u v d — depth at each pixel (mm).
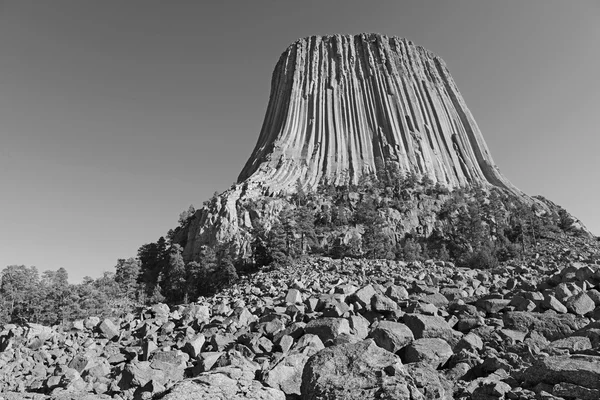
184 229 141250
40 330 22219
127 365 12523
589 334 10336
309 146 179750
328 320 12938
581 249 73438
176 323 20344
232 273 82938
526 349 10344
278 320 14633
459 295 16922
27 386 15031
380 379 7633
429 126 191250
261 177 153375
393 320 13656
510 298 15875
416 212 126812
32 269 83812
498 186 173000
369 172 167625
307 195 140625
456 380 9023
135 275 103250
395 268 36500
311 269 47969
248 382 8695
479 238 98750
